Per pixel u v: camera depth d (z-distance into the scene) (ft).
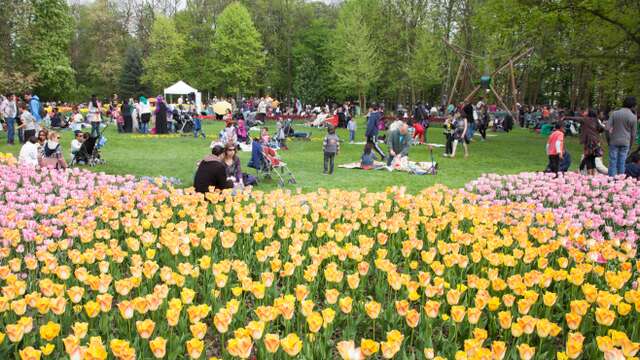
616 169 41.06
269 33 188.24
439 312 15.01
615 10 64.49
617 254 17.43
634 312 15.01
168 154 57.98
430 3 139.03
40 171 36.55
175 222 24.50
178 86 128.67
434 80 143.74
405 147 49.44
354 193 25.49
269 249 17.15
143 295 15.93
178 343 12.67
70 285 16.58
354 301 15.76
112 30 211.61
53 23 140.46
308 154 61.52
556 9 65.36
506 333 13.56
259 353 12.32
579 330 14.43
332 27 212.64
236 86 172.24
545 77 160.56
